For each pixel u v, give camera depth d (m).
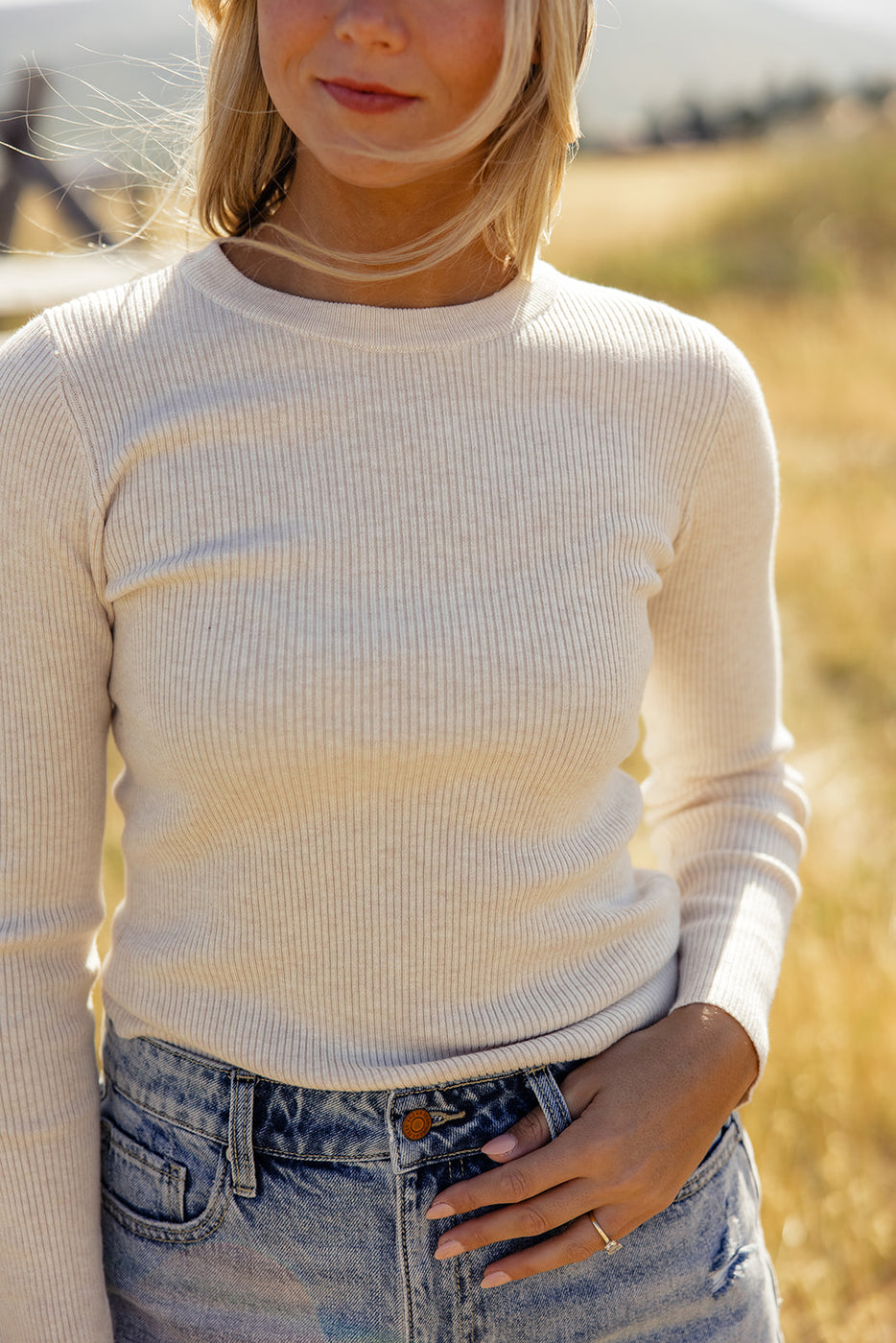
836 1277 2.38
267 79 1.11
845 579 5.54
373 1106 1.13
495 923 1.14
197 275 1.17
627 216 15.23
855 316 10.24
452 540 1.13
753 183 13.72
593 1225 1.15
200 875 1.15
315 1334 1.15
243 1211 1.14
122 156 1.45
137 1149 1.20
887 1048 2.75
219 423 1.11
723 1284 1.25
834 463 7.27
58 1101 1.19
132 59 1.43
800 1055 2.72
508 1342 1.16
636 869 1.40
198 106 1.30
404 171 1.10
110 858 3.30
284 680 1.07
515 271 1.24
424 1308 1.13
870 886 3.39
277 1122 1.14
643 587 1.21
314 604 1.09
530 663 1.11
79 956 1.24
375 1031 1.14
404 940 1.12
